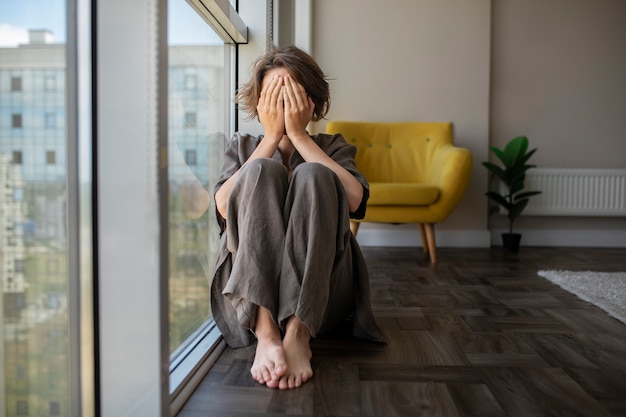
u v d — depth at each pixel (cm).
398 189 275
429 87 347
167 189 80
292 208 104
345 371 109
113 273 80
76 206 79
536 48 355
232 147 129
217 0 145
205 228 158
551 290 203
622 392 99
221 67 185
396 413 89
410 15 346
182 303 129
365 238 348
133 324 80
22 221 75
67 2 77
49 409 80
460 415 88
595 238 359
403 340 133
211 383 103
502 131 358
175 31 125
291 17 329
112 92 78
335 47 347
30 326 77
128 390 80
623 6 354
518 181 330
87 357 81
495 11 354
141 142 78
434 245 280
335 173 117
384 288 206
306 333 108
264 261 103
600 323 153
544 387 101
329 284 106
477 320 155
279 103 121
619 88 357
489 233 348
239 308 108
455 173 276
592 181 351
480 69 346
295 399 95
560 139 358
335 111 348
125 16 77
